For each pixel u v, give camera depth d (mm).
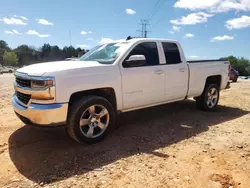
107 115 4398
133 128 5184
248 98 9055
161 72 5234
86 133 4195
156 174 3289
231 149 4125
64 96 3818
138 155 3865
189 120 5836
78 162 3604
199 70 6203
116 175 3262
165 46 5500
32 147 4129
